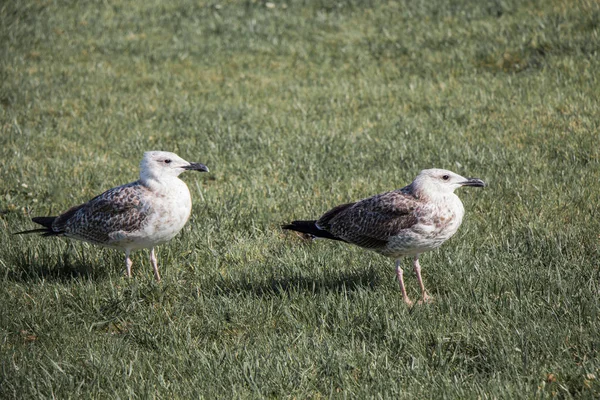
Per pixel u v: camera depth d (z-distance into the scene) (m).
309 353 8.65
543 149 14.95
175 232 10.84
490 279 10.08
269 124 18.45
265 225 12.74
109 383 8.25
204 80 22.23
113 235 10.54
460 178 9.94
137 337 9.40
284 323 9.54
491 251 11.10
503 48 21.06
